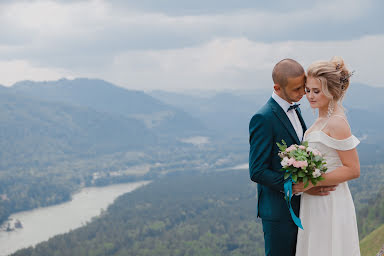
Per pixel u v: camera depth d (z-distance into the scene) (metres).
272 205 3.74
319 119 3.66
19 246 164.62
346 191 3.72
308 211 3.70
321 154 3.52
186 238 167.38
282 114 3.64
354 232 3.69
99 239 161.50
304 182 3.38
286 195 3.48
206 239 161.00
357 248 3.69
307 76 3.52
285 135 3.62
